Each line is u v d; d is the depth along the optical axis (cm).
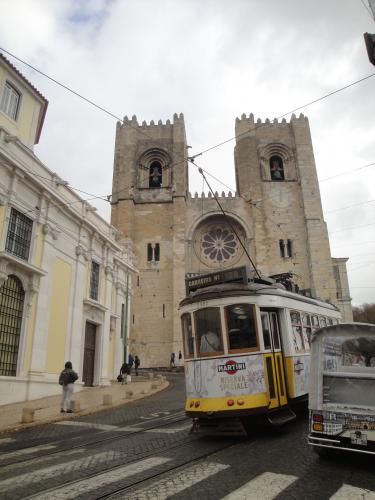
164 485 593
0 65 1886
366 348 732
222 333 991
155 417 1312
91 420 1300
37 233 1889
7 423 1189
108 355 2584
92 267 2470
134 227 4866
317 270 4538
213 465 692
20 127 2006
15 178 1727
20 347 1727
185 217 4850
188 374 1012
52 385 1908
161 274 4656
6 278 1648
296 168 5128
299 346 1131
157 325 4450
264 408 920
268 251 4756
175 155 5119
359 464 675
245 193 4984
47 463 738
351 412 686
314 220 4738
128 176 5041
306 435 909
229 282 1088
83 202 2373
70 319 2128
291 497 533
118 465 709
